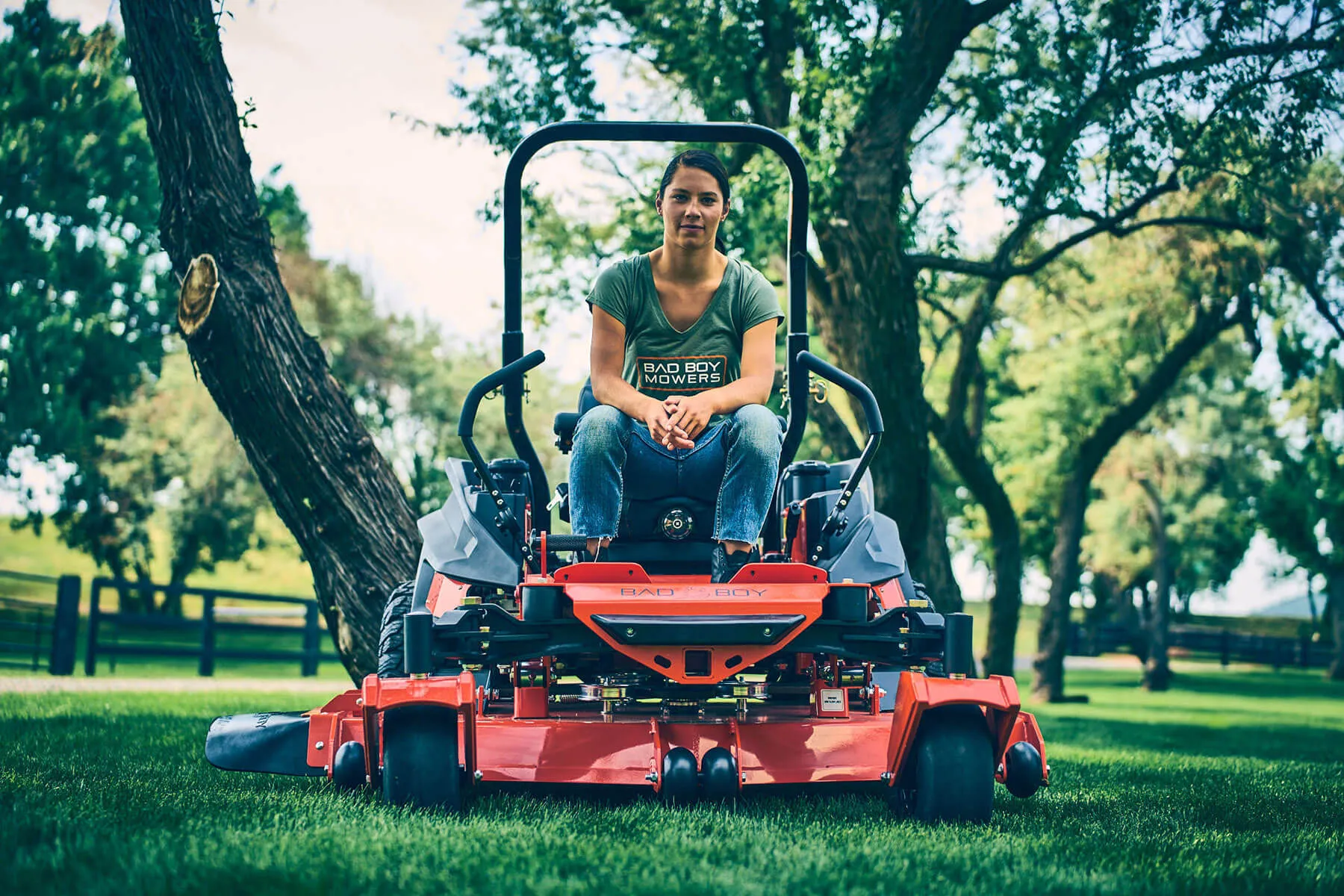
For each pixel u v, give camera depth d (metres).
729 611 3.93
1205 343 18.91
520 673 4.25
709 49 11.05
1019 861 3.28
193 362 7.14
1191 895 3.00
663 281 4.63
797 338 4.91
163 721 8.27
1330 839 3.98
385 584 7.26
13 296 20.02
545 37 11.87
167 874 2.90
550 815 3.88
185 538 30.30
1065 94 10.77
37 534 29.19
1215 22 10.48
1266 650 41.59
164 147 7.07
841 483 4.95
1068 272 18.20
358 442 7.29
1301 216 13.16
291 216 31.36
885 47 10.17
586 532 4.25
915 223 11.73
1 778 4.71
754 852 3.26
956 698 3.81
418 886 2.82
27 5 18.34
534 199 12.82
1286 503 30.16
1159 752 8.96
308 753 4.36
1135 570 35.56
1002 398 24.36
